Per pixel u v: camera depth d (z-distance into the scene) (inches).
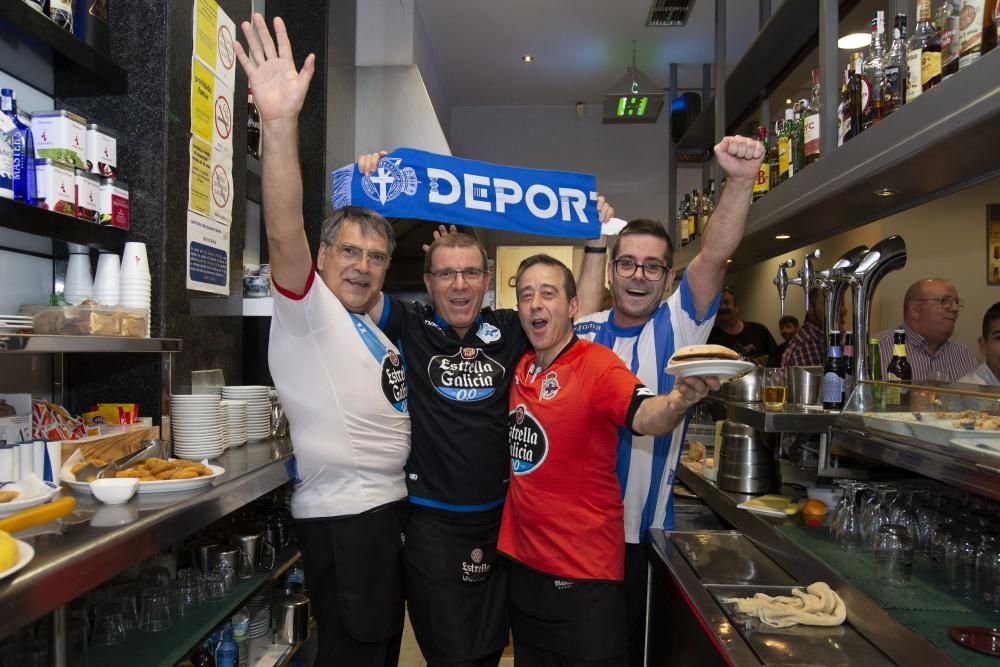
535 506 65.9
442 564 70.4
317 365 66.1
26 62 71.1
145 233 79.0
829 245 183.5
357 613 67.6
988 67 52.0
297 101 57.3
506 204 99.2
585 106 276.5
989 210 147.8
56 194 64.4
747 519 86.0
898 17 81.8
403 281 177.3
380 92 170.4
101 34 76.5
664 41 216.4
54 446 57.6
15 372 71.7
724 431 100.9
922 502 74.3
